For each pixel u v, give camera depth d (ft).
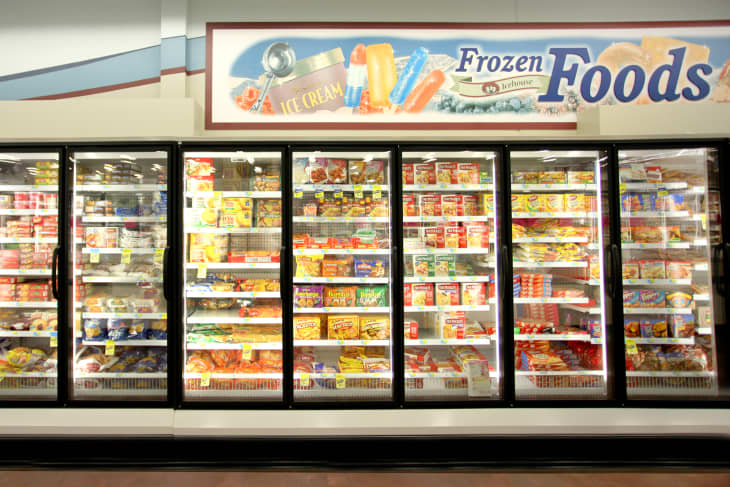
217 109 9.96
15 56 10.19
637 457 7.75
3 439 7.72
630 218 9.12
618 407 7.86
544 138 8.00
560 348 9.26
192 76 10.02
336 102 10.06
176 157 7.90
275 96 10.01
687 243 8.20
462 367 8.45
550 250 8.68
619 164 8.84
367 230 8.71
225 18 10.12
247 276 9.83
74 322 8.09
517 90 10.12
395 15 10.20
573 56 10.16
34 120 8.00
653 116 8.39
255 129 9.96
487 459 7.75
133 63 10.16
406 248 8.55
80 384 8.35
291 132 9.96
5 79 10.17
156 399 7.79
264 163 9.20
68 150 7.88
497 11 10.25
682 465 7.64
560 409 7.81
